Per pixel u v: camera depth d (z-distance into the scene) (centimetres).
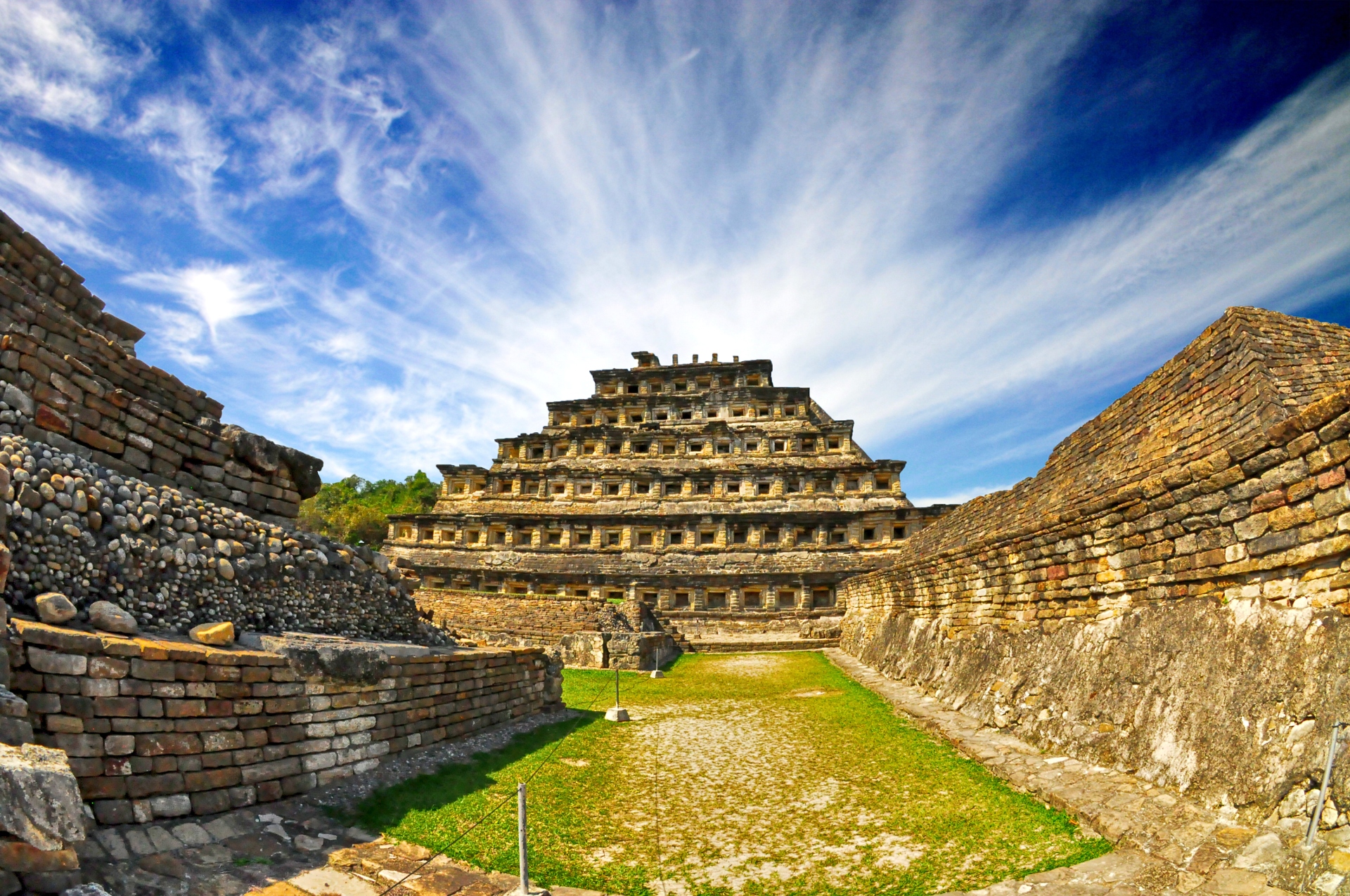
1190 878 688
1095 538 1247
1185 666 957
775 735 1612
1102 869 748
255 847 796
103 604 895
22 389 1009
